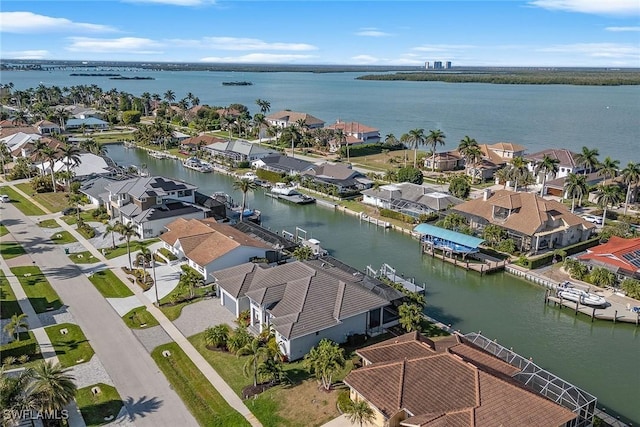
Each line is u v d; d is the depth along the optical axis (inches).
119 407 1712.6
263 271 2429.9
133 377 1882.4
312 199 4640.8
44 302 2482.8
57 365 1660.9
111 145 7564.0
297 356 2018.9
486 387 1546.5
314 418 1664.6
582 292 2603.3
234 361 1990.7
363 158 6496.1
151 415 1674.5
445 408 1498.5
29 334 2171.5
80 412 1681.8
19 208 4160.9
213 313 2388.0
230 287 2362.2
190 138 7199.8
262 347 1889.8
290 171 5369.1
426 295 2783.0
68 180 4692.4
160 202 3617.1
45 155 4872.0
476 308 2642.7
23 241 3373.5
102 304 2471.7
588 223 3472.0
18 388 1540.4
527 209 3449.8
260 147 6318.9
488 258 3221.0
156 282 2679.6
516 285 2945.4
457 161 5866.1
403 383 1614.2
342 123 7815.0
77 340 2133.4
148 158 6692.9
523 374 1833.2
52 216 3949.3
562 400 1700.3
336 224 4037.9
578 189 3858.3
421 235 3585.1
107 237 3437.5
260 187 5201.8
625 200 4347.9
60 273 2844.5
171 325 2273.6
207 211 3659.0
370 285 2428.6
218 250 2785.4
